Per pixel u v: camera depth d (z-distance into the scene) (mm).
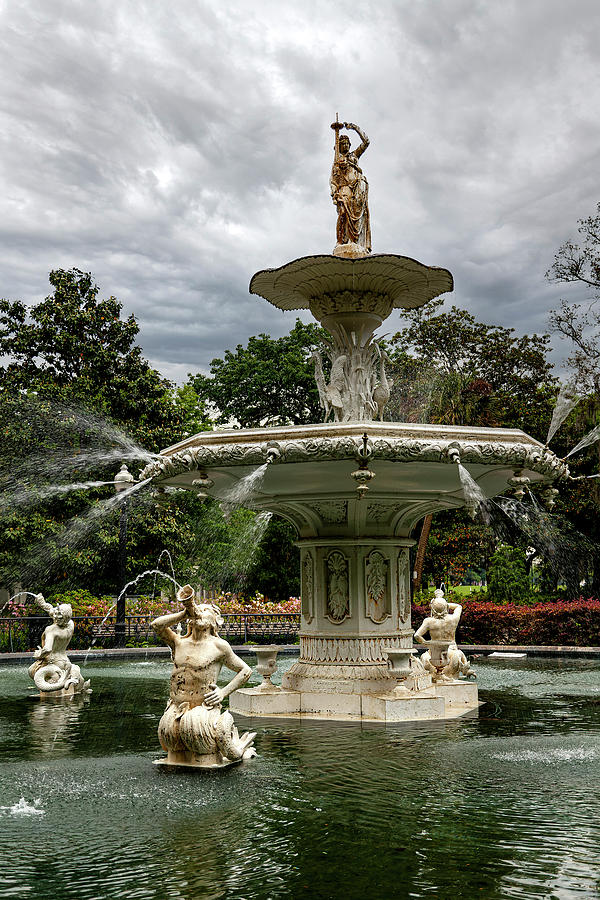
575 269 23156
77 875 3539
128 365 22219
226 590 27141
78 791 4844
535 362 28234
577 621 15734
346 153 9086
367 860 3709
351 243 8875
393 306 9734
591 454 21672
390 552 8414
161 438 21844
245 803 4582
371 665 8023
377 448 6535
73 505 20547
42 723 7531
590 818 4316
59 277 22250
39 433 20469
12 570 19922
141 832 4094
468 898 3283
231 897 3303
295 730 6922
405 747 6145
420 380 25297
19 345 21375
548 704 8617
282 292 9258
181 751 5500
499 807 4520
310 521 8453
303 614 8562
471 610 16859
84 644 16500
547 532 23500
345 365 8680
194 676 5562
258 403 30156
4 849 3865
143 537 21625
